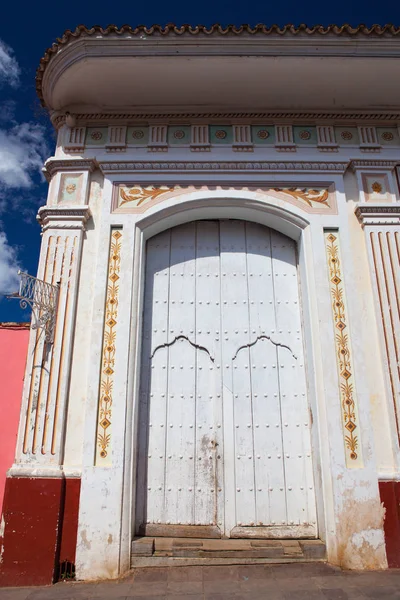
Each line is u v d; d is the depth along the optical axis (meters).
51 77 5.66
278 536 4.69
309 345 5.16
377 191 5.66
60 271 5.20
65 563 4.23
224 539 4.67
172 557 4.42
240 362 5.30
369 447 4.62
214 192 5.59
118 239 5.37
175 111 6.02
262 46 5.37
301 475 4.92
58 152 5.87
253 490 4.87
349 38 5.30
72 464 4.54
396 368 4.89
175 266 5.72
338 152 5.87
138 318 5.18
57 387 4.74
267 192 5.63
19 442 4.58
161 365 5.29
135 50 5.36
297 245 5.81
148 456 4.95
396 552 4.34
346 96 5.93
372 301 5.20
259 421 5.09
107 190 5.58
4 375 5.86
